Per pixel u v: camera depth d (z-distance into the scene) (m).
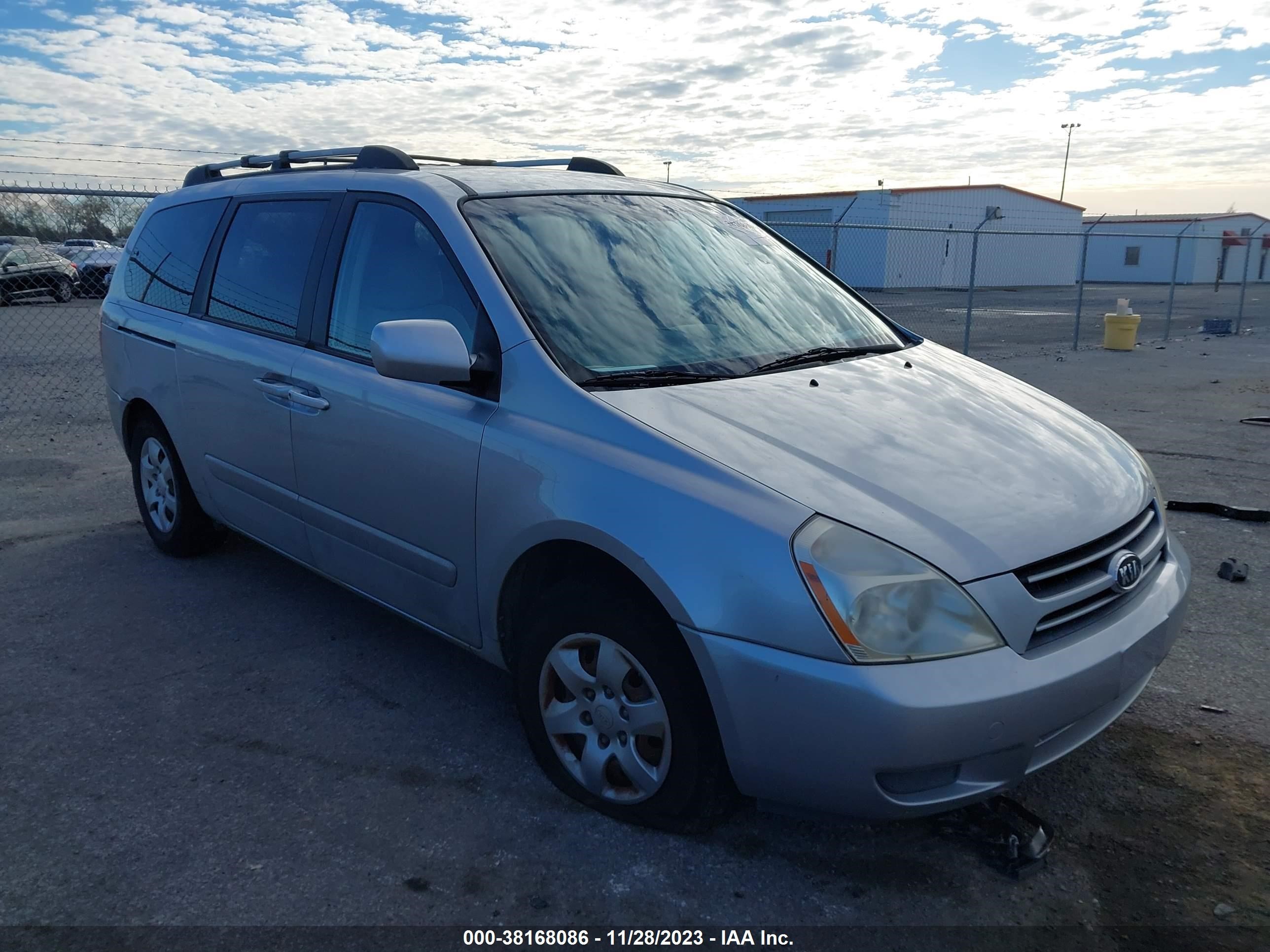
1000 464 2.72
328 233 3.68
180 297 4.48
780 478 2.46
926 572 2.28
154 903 2.45
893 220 37.66
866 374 3.22
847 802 2.29
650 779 2.64
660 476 2.51
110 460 7.38
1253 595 4.55
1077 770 3.07
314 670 3.77
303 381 3.56
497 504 2.84
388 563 3.36
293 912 2.42
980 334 19.86
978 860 2.63
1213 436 8.35
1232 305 33.97
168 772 3.05
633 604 2.58
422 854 2.65
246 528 4.20
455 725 3.35
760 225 4.24
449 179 3.45
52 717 3.39
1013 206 44.44
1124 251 61.06
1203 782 3.00
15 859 2.62
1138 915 2.43
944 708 2.19
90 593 4.52
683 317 3.27
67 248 12.83
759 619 2.29
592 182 3.80
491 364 2.96
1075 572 2.51
